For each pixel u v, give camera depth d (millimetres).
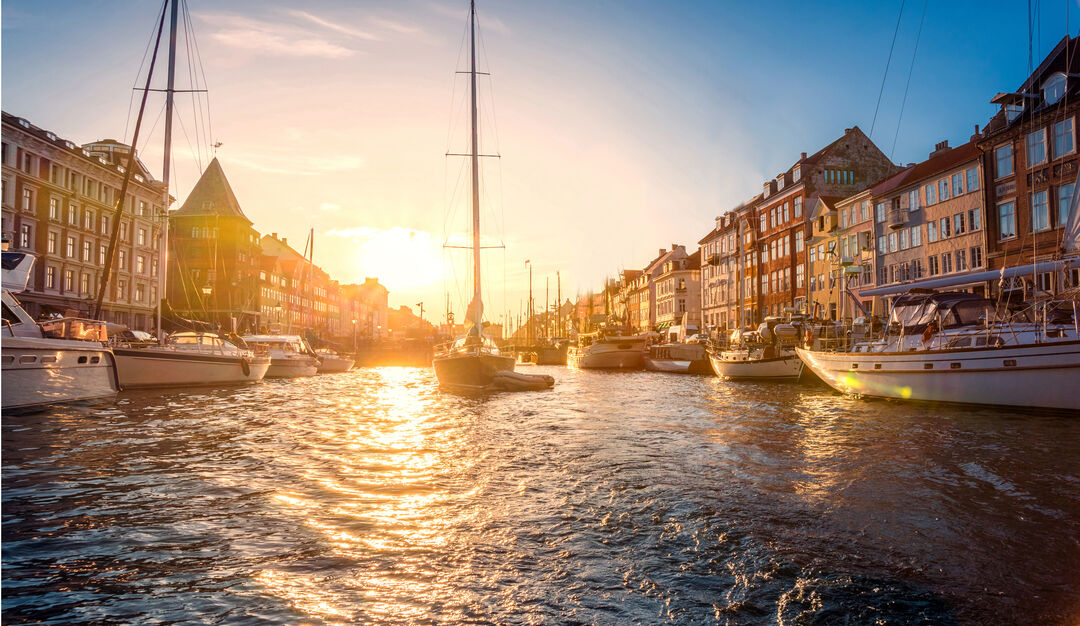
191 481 8508
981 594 4883
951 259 35531
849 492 8008
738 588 4977
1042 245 29031
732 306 67250
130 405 18766
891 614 4531
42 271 46438
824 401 21109
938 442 11969
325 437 12828
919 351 18609
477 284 30109
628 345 58844
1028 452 10820
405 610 4523
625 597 4789
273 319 89750
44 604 4543
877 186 43469
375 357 89375
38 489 7965
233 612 4445
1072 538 6188
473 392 27234
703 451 11094
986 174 32375
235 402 20844
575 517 6883
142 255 59844
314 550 5773
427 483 8516
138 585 4914
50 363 16875
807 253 52625
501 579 5125
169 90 29578
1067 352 15359
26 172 45188
